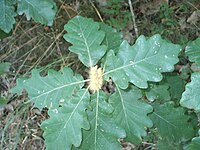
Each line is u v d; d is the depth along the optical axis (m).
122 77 0.33
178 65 0.69
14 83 0.74
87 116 0.34
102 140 0.34
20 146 0.70
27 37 0.76
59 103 0.34
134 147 0.65
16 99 0.72
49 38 0.75
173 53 0.33
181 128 0.38
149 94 0.37
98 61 0.37
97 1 0.76
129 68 0.33
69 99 0.34
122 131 0.34
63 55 0.73
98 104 0.34
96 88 0.34
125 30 0.74
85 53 0.35
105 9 0.75
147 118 0.35
